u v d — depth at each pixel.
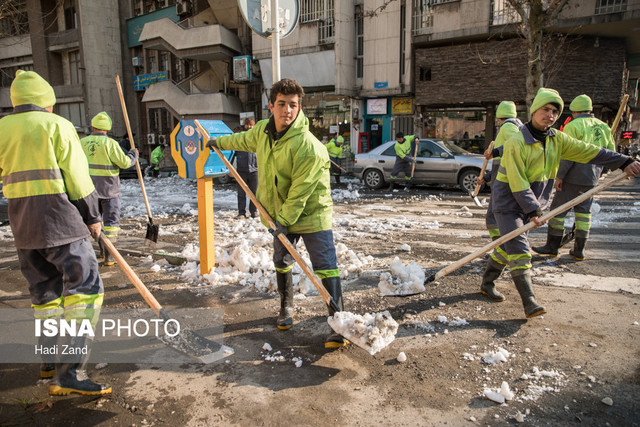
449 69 16.48
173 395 2.62
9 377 2.82
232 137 3.65
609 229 6.95
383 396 2.59
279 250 3.44
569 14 14.09
